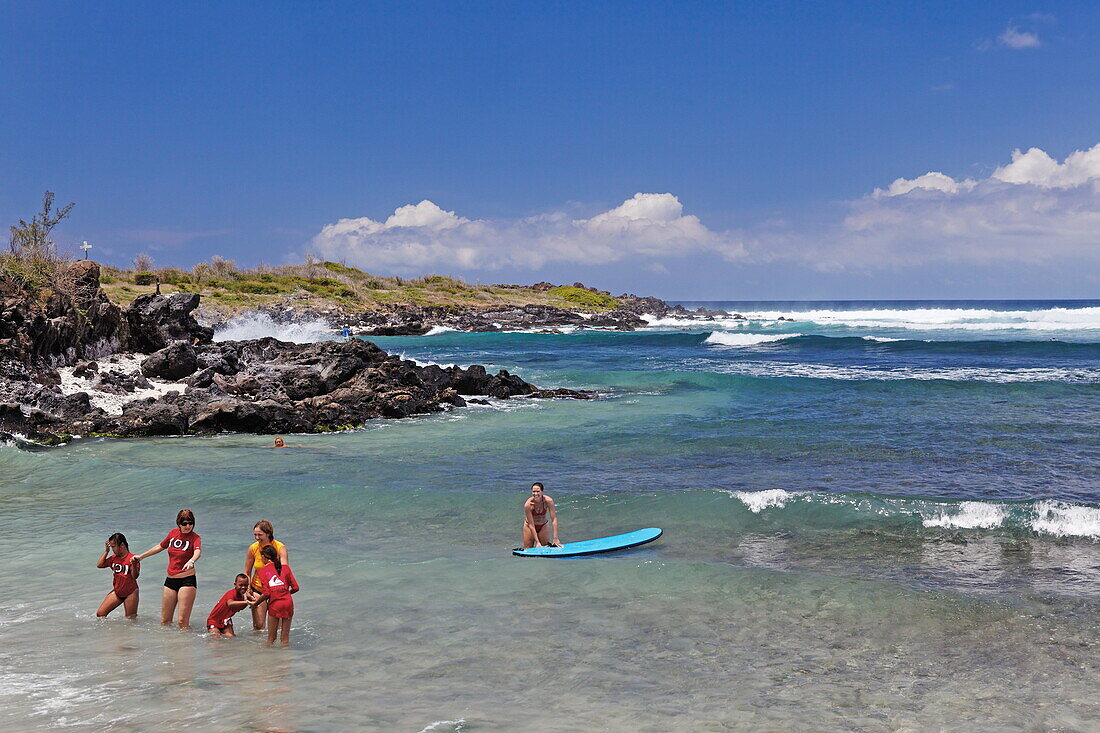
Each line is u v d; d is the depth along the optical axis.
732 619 9.30
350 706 6.66
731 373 42.91
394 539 12.95
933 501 14.10
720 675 7.71
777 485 16.95
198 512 14.54
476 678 7.47
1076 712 7.05
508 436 23.61
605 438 23.06
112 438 23.03
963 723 6.80
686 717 6.73
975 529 13.17
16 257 34.03
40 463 18.53
